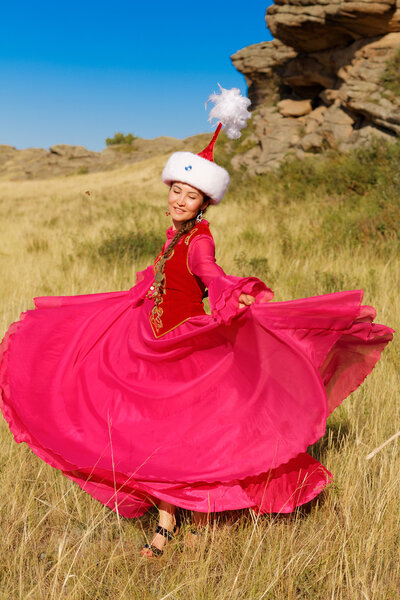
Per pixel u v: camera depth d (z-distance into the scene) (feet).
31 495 10.92
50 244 39.86
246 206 52.80
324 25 66.80
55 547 10.33
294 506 10.00
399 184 41.83
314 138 67.97
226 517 10.54
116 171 162.40
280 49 82.53
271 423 9.48
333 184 53.42
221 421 9.67
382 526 9.89
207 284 9.72
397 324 18.81
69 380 11.10
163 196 85.15
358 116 64.90
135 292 11.65
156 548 9.84
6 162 289.53
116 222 48.67
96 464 9.39
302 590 9.08
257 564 9.18
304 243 31.89
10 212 82.64
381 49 65.16
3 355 11.52
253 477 9.77
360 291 9.35
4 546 9.98
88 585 9.02
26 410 10.78
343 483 11.17
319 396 9.36
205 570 8.99
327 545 9.64
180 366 10.12
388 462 12.05
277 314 9.48
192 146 163.63
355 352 10.39
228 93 10.72
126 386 10.41
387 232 31.96
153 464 9.44
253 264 26.58
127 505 10.05
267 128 78.74
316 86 78.59
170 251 10.39
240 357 9.81
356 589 8.80
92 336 11.50
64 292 25.09
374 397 14.66
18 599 8.84
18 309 21.68
